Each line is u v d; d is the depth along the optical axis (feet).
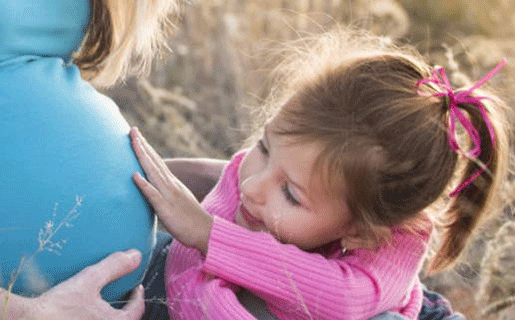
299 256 7.95
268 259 7.89
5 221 6.97
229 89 17.06
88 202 7.26
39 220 7.07
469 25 20.01
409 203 8.05
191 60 17.38
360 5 18.25
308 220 7.96
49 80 7.36
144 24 8.27
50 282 7.29
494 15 20.08
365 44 9.20
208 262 7.86
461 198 8.60
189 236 7.91
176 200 7.88
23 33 7.31
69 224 7.17
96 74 8.72
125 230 7.57
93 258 7.41
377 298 8.05
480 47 17.71
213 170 9.82
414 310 8.80
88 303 7.18
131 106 16.40
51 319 6.94
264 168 8.10
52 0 7.41
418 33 19.45
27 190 7.02
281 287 7.91
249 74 16.61
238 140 15.94
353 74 8.07
